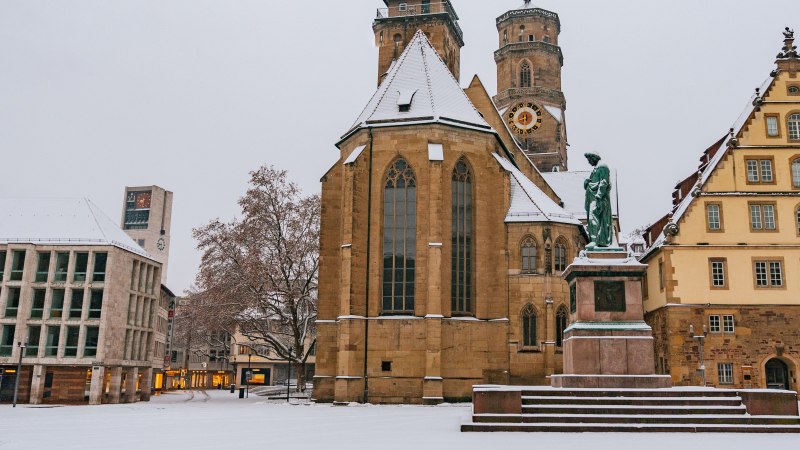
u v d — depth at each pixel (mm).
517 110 85938
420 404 46062
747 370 47219
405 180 50031
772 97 51062
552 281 49344
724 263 48875
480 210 50719
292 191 60312
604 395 25391
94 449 19047
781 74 51312
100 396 53875
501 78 88062
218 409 42656
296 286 59625
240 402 58188
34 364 54500
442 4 68562
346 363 46719
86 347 55875
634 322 27375
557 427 23422
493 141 52781
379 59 67188
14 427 27641
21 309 55375
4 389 55031
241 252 59219
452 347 47938
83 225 58375
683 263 49094
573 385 26375
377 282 48531
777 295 48062
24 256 57656
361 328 47656
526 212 50656
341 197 52531
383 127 50656
